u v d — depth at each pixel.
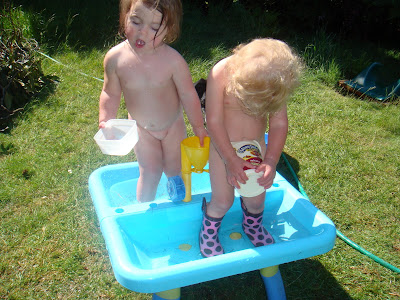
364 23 5.83
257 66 1.56
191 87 2.02
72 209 2.53
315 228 1.96
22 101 3.69
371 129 3.61
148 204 2.12
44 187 2.70
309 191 2.77
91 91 3.95
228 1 5.99
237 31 5.54
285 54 1.63
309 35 5.65
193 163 2.02
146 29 1.76
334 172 2.98
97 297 1.99
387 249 2.31
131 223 2.04
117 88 2.04
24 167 2.86
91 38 4.98
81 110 3.65
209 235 2.04
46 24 4.82
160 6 1.72
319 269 2.17
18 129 3.33
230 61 1.74
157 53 1.93
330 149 3.27
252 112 1.69
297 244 1.77
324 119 3.75
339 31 5.83
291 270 2.16
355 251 2.28
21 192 2.64
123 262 1.66
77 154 3.06
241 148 1.88
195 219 2.18
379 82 4.41
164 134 2.19
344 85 4.38
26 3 5.25
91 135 3.31
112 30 5.12
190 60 4.59
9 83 3.56
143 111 2.06
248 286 2.07
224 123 1.92
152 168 2.26
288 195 2.24
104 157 3.05
